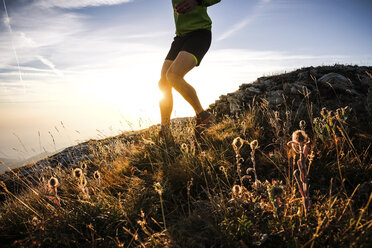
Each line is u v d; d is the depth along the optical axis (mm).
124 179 2531
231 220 1463
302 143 1138
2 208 2609
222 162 2350
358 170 1795
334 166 1911
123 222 1742
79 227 1735
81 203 1953
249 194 1594
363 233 1135
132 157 3176
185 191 2096
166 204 1944
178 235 1449
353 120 2752
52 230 1694
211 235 1410
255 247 1293
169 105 3283
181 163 2393
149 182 2330
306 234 1246
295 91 3945
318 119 2484
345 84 3787
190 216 1562
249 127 3191
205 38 3033
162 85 3281
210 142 3006
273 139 2693
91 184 2414
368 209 1368
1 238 1957
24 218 2123
